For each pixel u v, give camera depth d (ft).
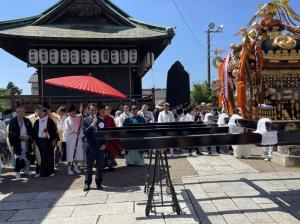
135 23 68.54
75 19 68.13
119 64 64.39
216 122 24.99
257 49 18.40
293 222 16.08
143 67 72.54
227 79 20.98
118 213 18.49
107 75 65.10
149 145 14.65
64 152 38.83
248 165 32.22
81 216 18.28
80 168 35.68
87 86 29.32
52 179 29.71
